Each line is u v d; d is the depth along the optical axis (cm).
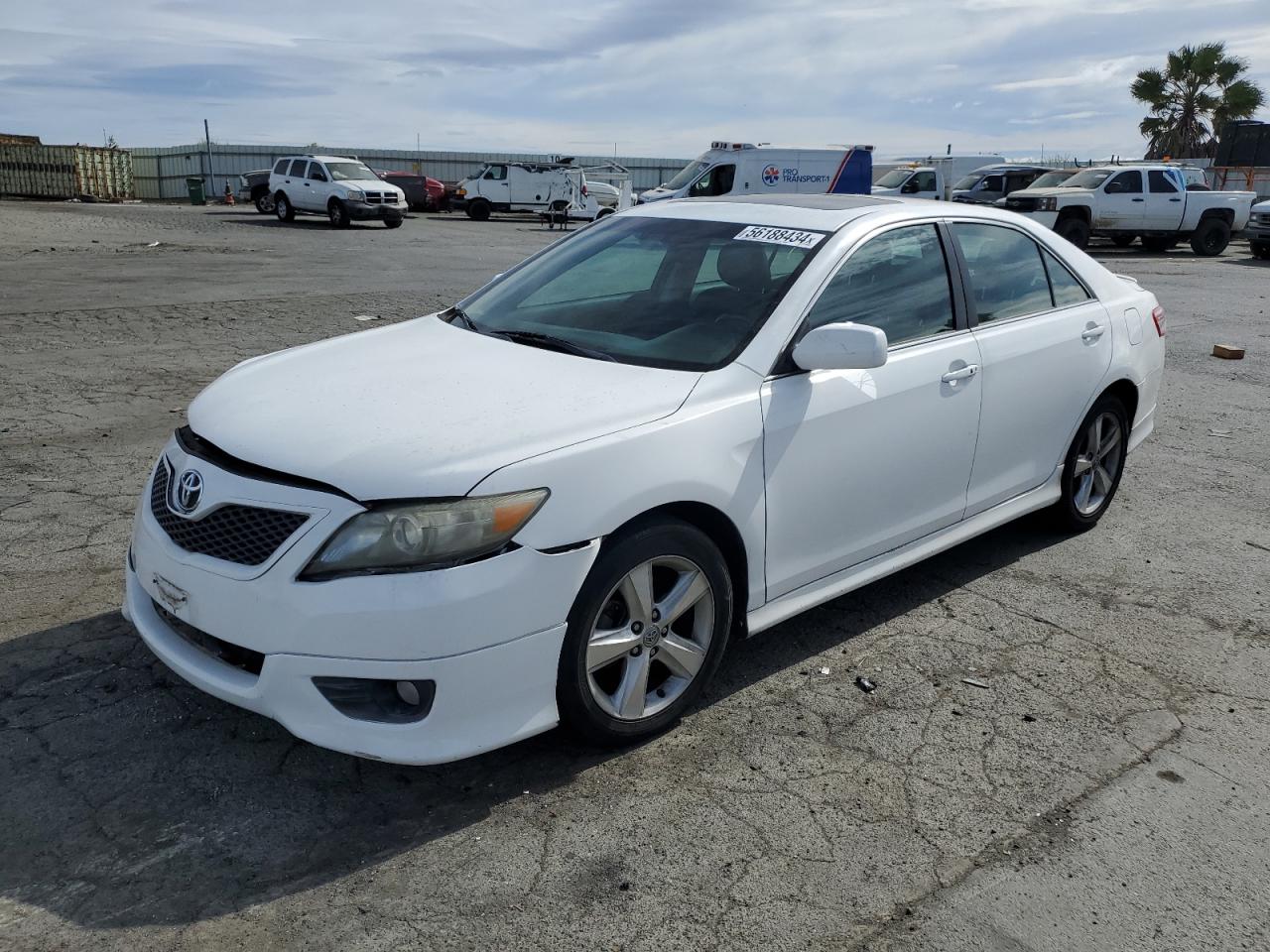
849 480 375
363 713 283
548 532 285
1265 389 884
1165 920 262
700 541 326
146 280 1418
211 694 296
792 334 359
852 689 372
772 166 2616
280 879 267
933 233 429
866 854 284
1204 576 480
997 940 254
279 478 286
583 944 249
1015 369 445
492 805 300
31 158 4038
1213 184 3372
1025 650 406
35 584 423
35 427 652
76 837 279
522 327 393
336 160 2916
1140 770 327
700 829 292
